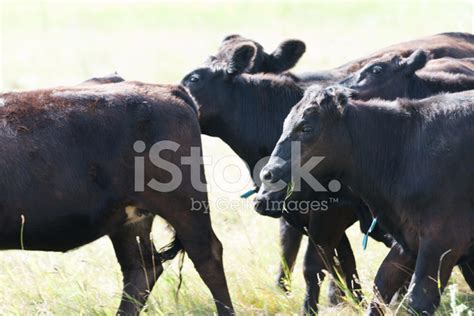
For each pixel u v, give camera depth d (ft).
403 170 42.52
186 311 47.39
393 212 43.24
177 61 129.59
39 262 52.90
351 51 114.73
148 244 47.98
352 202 47.67
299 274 54.08
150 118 44.42
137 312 46.98
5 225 43.27
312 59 111.04
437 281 41.16
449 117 42.11
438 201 41.27
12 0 207.62
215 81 53.52
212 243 45.39
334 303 49.90
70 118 43.86
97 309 47.34
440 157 41.47
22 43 157.79
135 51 142.41
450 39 63.98
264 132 53.06
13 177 42.86
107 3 197.67
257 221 60.49
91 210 44.11
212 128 54.29
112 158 44.01
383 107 43.45
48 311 46.42
